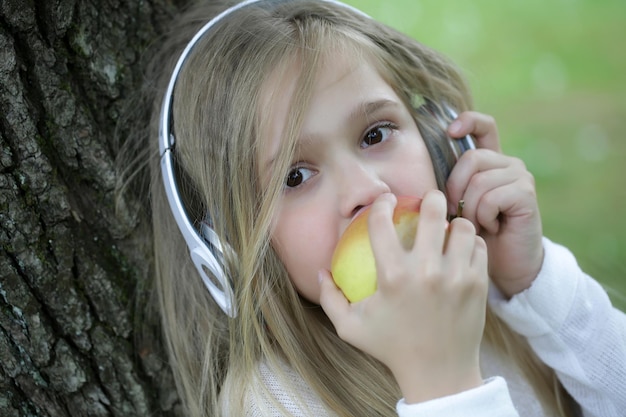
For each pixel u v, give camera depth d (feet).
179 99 4.67
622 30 14.48
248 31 4.58
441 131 5.14
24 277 4.47
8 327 4.44
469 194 4.88
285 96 4.30
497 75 13.34
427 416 3.60
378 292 3.74
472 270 3.70
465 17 14.24
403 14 13.16
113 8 4.87
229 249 4.50
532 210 4.83
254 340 4.61
